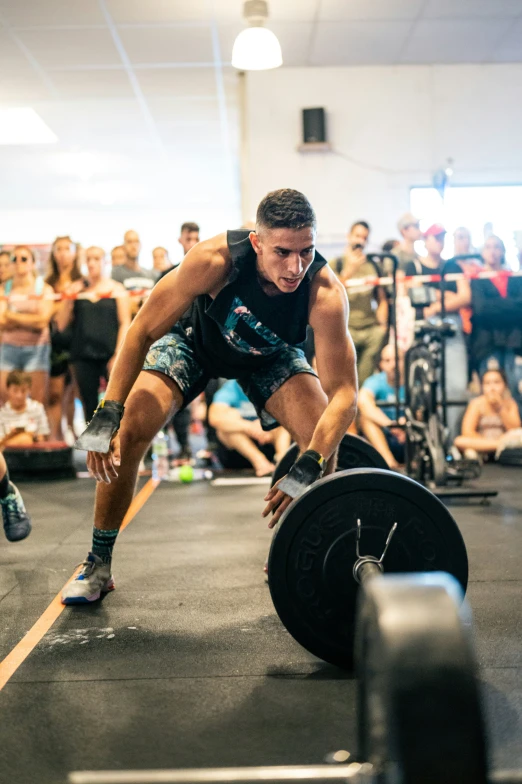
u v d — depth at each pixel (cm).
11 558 320
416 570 188
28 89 795
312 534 184
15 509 297
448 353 612
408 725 97
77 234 1405
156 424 240
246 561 308
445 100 749
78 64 731
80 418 1073
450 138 750
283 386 245
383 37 689
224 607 246
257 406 256
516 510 414
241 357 238
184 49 700
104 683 186
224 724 162
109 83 780
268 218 189
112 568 298
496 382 606
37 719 166
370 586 110
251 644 212
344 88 749
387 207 753
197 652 206
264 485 518
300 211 188
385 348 583
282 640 215
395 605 104
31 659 203
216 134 959
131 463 241
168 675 190
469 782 96
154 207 1388
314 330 212
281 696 176
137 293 629
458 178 752
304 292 212
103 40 679
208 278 212
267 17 635
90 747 153
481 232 692
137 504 452
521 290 609
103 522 251
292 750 150
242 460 583
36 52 702
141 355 219
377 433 558
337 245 752
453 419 618
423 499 186
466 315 614
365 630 111
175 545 339
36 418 623
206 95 817
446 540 188
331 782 136
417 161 751
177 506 443
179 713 168
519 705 167
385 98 750
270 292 213
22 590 271
